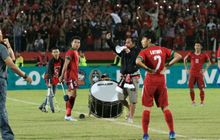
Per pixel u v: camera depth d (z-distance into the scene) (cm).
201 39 8694
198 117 4097
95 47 8450
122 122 3781
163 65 2869
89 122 3778
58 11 8825
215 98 5959
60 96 6212
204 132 3253
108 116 3925
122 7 9169
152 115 4244
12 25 8194
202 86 5166
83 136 3083
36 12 8638
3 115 2480
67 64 3862
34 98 5984
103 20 8669
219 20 9175
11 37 8094
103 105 3894
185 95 6338
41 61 7781
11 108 4853
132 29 8606
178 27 8825
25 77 2489
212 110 4650
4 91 2472
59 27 8456
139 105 5181
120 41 8100
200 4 9594
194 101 5153
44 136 3084
